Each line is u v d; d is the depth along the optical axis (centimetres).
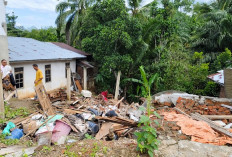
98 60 1486
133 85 1620
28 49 1194
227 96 834
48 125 557
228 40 1717
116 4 1287
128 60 1291
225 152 387
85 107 884
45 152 384
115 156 363
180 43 1630
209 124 567
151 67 1412
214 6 1981
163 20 1438
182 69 1371
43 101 726
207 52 1875
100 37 1308
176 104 820
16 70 984
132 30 1329
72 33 2131
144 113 758
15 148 410
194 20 2411
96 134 568
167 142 429
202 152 386
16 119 604
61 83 1373
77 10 2083
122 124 597
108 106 952
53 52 1322
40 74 766
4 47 762
